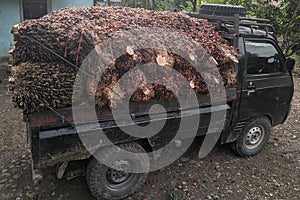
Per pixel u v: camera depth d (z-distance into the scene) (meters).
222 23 3.45
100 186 2.65
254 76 3.41
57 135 2.27
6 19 7.55
